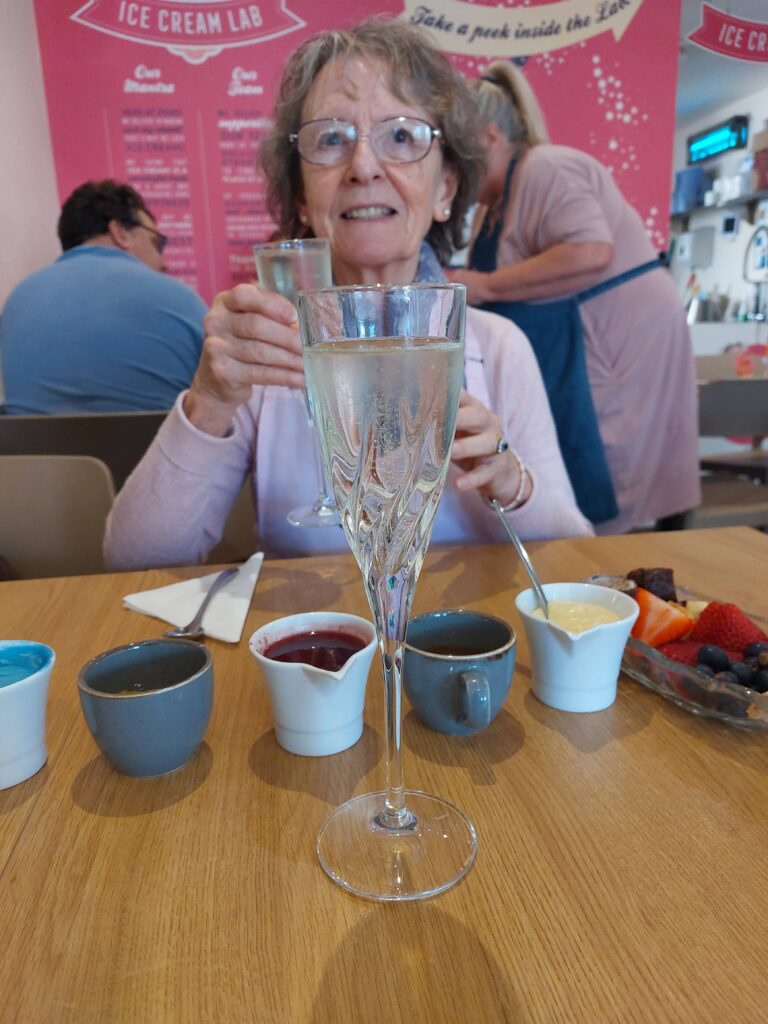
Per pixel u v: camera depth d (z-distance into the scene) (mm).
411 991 347
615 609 642
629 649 646
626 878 416
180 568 973
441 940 375
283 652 589
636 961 360
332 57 1161
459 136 1271
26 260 2129
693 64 2574
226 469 1169
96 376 1797
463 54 2277
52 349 1799
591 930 379
